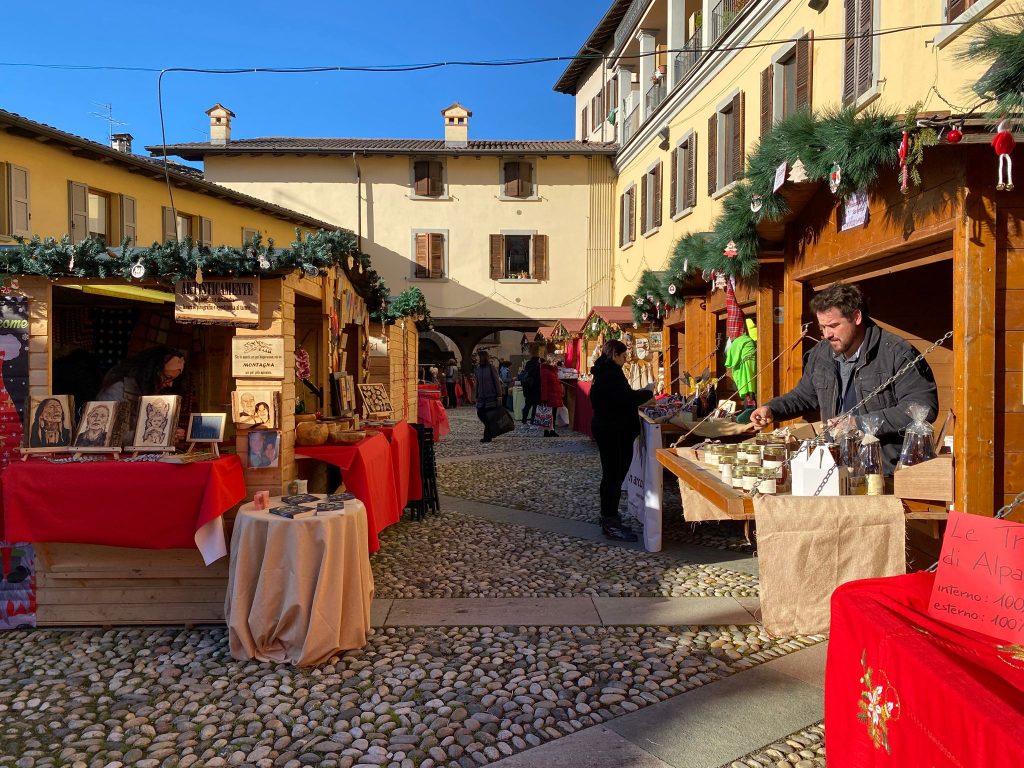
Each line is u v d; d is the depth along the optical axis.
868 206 4.53
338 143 24.88
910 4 8.23
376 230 24.22
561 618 4.25
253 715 3.07
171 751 2.80
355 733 2.91
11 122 12.38
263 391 4.28
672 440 7.14
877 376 3.44
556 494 8.34
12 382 4.26
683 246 8.75
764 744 2.81
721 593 4.71
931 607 1.76
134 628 4.15
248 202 19.55
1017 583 1.63
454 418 19.75
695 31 17.92
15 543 4.14
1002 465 3.55
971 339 3.55
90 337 6.34
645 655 3.71
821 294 3.55
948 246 3.91
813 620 2.89
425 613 4.34
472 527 6.68
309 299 5.99
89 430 4.06
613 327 15.88
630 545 6.04
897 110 4.77
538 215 24.45
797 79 11.22
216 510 3.82
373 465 4.99
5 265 4.14
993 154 3.54
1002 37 3.36
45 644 3.94
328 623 3.60
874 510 2.90
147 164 15.71
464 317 24.48
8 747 2.84
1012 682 1.40
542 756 2.74
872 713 1.67
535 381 16.83
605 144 24.42
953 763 1.28
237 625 3.60
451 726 2.97
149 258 4.12
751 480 3.17
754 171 5.28
